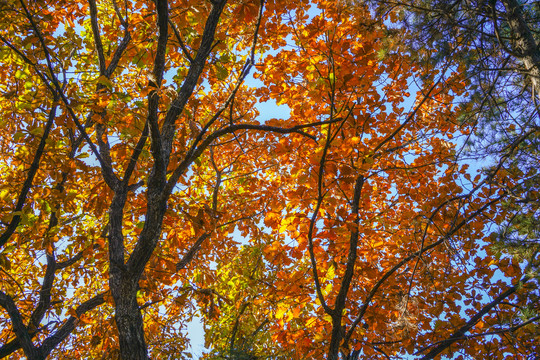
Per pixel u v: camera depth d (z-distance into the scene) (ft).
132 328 12.27
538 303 15.26
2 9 15.14
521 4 14.07
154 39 15.65
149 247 12.60
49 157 16.29
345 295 16.52
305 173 15.96
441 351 20.02
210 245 20.34
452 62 15.96
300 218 16.81
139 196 17.78
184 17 15.08
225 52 14.69
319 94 15.79
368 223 20.52
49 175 16.62
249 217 19.90
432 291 21.24
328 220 17.01
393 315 20.67
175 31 13.17
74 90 15.65
